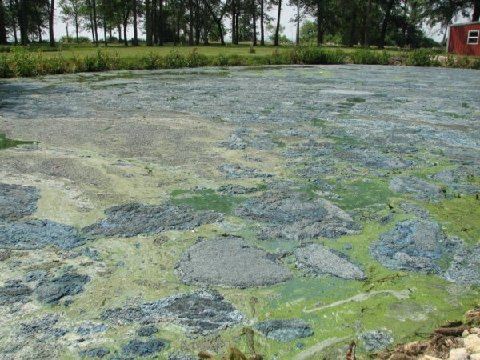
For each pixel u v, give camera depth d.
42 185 4.30
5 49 24.33
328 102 9.20
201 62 18.66
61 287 2.77
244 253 3.22
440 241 3.45
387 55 21.39
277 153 5.52
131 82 12.41
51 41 31.98
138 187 4.34
